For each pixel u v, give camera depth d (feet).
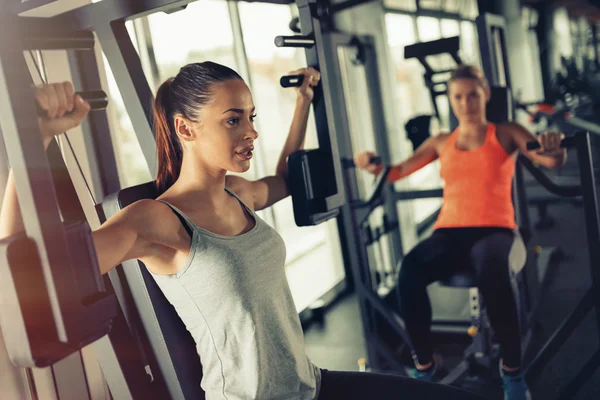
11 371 4.91
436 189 9.75
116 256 3.20
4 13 2.78
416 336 6.75
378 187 7.80
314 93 4.64
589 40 25.91
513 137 6.79
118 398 4.02
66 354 2.82
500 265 6.23
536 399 7.02
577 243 13.05
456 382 7.51
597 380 7.21
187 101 3.60
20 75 2.75
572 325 6.07
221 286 3.51
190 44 9.34
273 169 11.66
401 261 6.96
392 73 13.43
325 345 9.61
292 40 4.28
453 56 7.39
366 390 4.06
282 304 3.86
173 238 3.45
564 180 17.62
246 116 3.69
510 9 23.50
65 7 6.23
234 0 9.80
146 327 3.88
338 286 12.26
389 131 13.16
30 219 2.73
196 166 3.71
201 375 3.93
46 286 2.76
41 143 2.79
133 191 3.95
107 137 5.60
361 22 11.82
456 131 7.20
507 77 9.11
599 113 17.80
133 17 4.17
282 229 13.16
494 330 6.29
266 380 3.64
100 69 6.99
